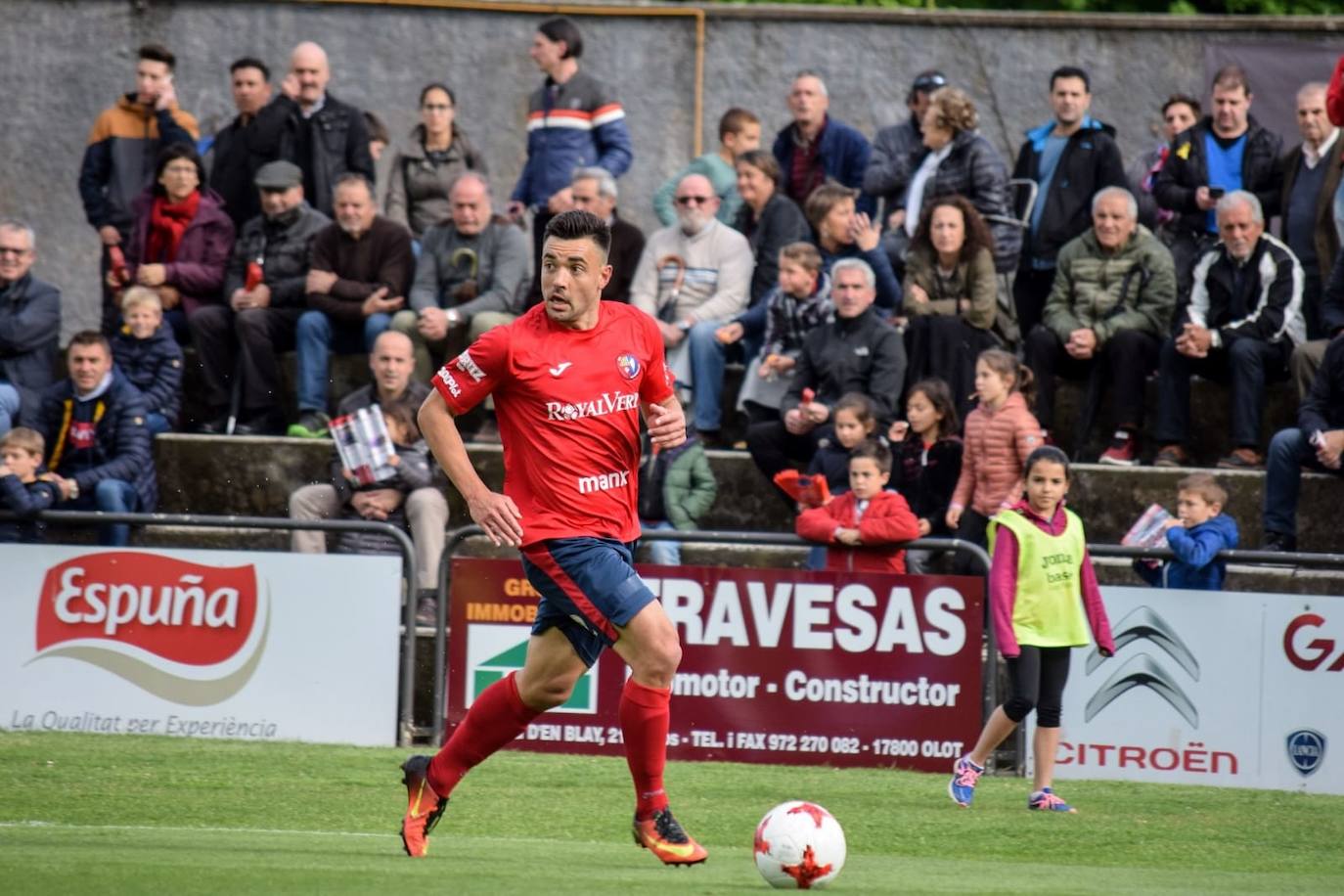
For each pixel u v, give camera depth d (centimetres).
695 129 5353
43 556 3306
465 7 5350
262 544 4006
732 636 3195
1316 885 1992
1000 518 2808
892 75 5319
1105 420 4159
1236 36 5134
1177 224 4272
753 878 1872
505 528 1889
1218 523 3173
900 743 3156
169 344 4122
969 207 3862
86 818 2494
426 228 4581
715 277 4134
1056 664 2805
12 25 5350
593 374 1942
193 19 5350
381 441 3566
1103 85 5212
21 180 5362
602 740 3225
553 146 4506
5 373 4084
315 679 3266
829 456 3675
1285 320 3850
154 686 3288
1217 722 3097
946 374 3847
